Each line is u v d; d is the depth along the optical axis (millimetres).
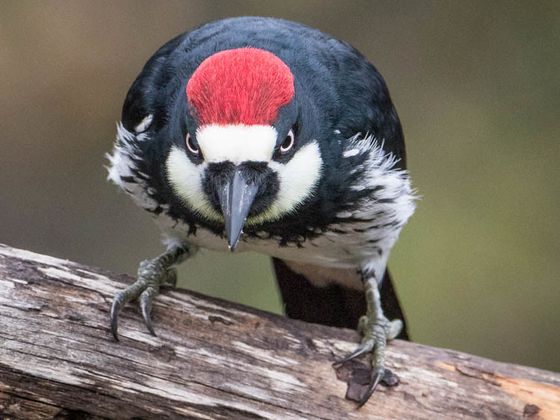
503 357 17406
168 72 10992
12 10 19406
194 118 9930
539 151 18688
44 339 9938
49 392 9914
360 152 10852
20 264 10117
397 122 12078
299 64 10953
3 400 9867
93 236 19469
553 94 19141
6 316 9875
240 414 10109
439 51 19828
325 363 10469
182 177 10414
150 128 10773
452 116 19203
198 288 17922
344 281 12617
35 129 19547
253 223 10758
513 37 19609
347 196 10891
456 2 19938
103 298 10266
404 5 20125
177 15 19734
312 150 10461
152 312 10422
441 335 17359
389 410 10328
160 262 11383
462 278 17625
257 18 11719
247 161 9914
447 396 10414
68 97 19500
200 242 11492
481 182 18438
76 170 19609
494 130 18953
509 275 17688
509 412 10359
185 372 10156
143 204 11336
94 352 10031
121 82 19516
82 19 19516
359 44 20062
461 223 17984
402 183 11484
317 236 11188
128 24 19609
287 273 12945
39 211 19516
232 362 10273
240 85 9758
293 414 10188
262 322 10523
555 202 18188
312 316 12969
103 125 19562
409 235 17812
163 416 10039
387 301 12742
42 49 19453
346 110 10992
